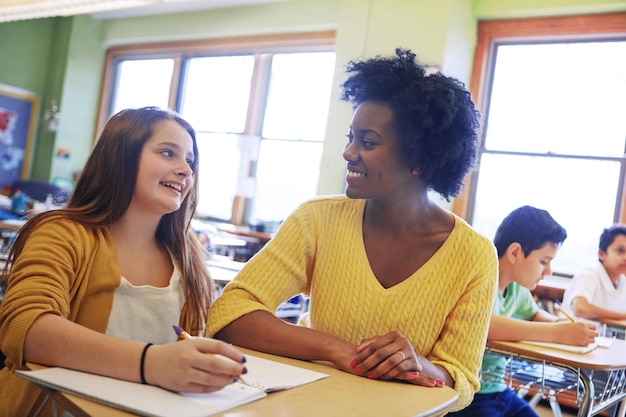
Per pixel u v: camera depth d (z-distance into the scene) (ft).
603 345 7.53
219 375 3.01
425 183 4.65
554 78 17.24
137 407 2.76
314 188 22.24
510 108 17.75
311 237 4.88
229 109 24.61
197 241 4.99
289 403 3.17
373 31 18.84
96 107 29.35
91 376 3.15
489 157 17.79
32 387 3.83
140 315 4.33
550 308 15.12
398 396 3.60
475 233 4.82
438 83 4.48
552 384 8.57
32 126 28.94
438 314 4.63
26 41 28.43
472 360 4.58
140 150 4.35
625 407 7.81
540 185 17.07
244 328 4.43
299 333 4.33
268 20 23.35
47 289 3.62
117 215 4.32
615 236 12.64
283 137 23.08
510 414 6.84
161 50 26.96
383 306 4.61
